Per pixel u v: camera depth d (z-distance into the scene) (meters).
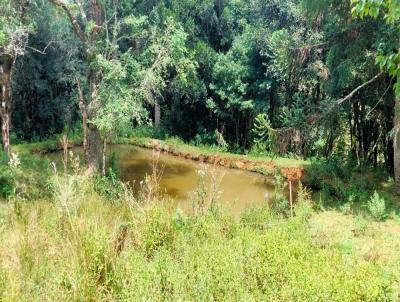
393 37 10.17
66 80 21.22
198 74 22.16
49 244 5.22
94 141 13.19
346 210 10.38
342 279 4.63
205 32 22.88
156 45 12.99
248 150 21.09
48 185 10.30
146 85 12.91
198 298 4.20
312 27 13.98
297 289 4.32
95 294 4.11
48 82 23.03
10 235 5.58
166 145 21.92
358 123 14.99
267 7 18.70
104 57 12.68
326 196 12.25
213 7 22.38
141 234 5.75
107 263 4.57
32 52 21.22
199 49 21.09
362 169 14.12
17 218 6.47
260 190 14.39
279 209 9.84
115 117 12.32
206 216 6.99
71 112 23.78
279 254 5.15
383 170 14.09
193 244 5.84
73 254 4.55
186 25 21.20
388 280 5.06
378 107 13.40
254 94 20.50
